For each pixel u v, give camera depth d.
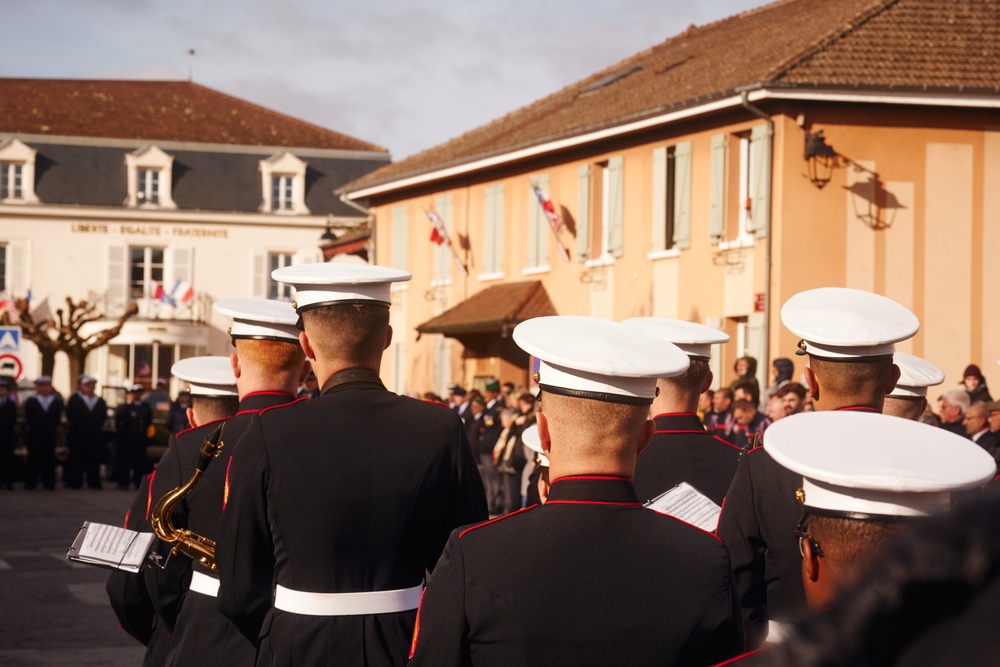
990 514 1.05
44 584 12.35
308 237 52.25
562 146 25.16
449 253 29.84
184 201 51.66
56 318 50.31
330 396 3.78
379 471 3.66
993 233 20.19
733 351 21.39
